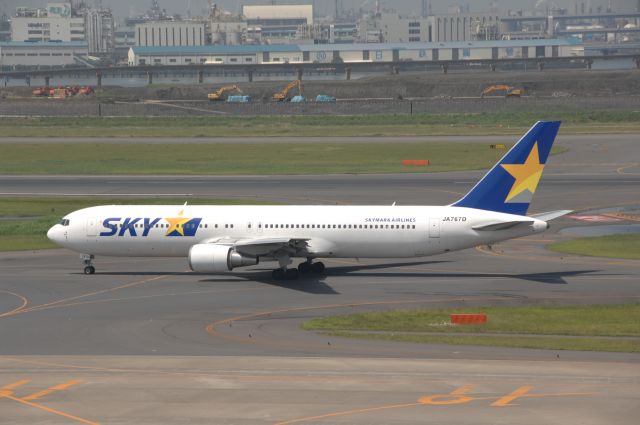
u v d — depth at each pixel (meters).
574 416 109.94
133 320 172.38
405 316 175.75
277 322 170.38
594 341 153.50
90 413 113.00
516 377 127.56
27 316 176.38
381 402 116.38
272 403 116.50
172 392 121.69
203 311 180.88
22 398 119.38
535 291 199.62
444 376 128.38
